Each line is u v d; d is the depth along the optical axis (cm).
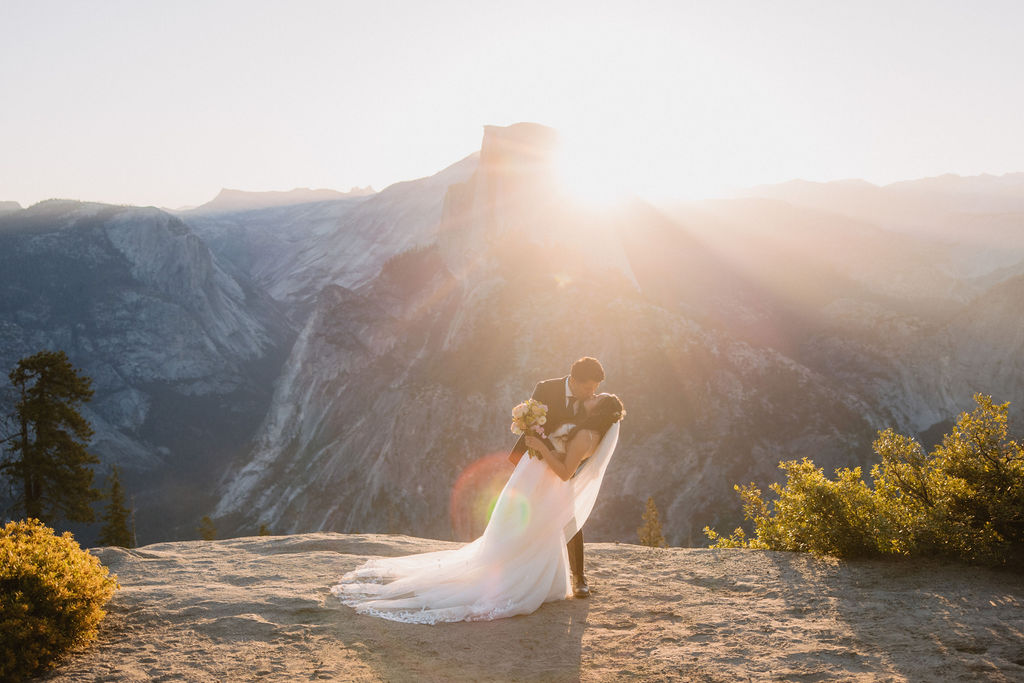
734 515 6838
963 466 586
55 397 2966
